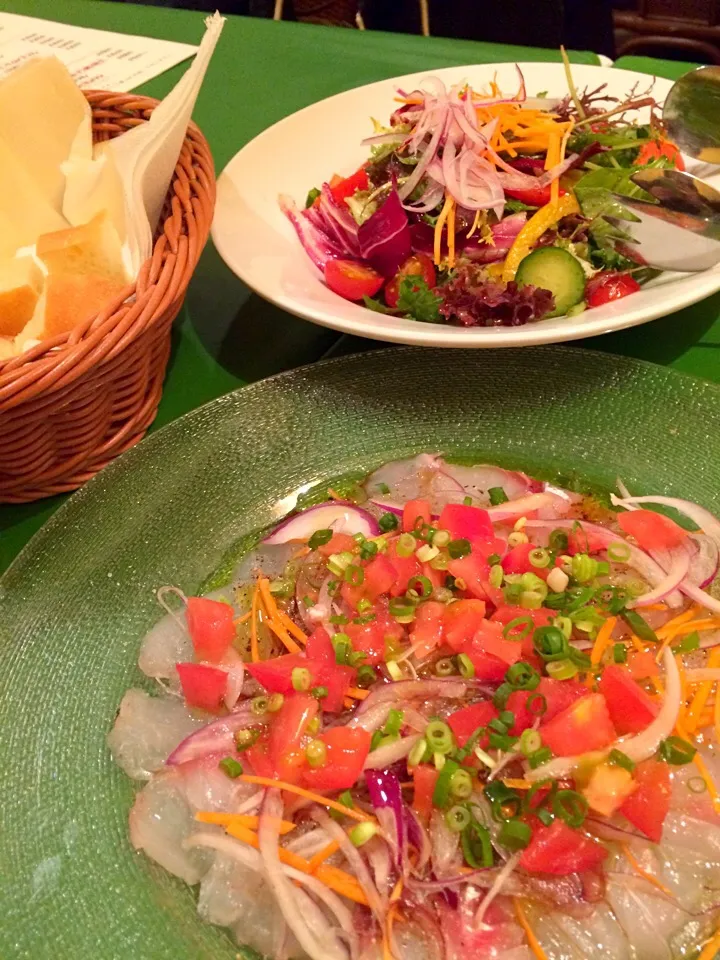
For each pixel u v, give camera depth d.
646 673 0.20
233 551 0.24
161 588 0.23
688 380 0.26
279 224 0.34
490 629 0.20
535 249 0.32
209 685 0.21
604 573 0.22
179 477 0.25
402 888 0.18
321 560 0.23
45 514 0.26
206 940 0.17
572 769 0.18
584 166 0.35
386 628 0.21
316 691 0.20
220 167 0.39
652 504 0.24
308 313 0.27
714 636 0.21
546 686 0.20
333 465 0.26
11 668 0.21
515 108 0.36
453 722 0.19
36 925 0.17
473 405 0.27
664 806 0.18
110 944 0.17
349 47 0.47
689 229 0.30
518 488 0.25
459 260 0.33
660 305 0.26
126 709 0.21
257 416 0.26
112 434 0.26
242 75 0.46
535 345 0.26
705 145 0.35
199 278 0.33
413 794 0.19
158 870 0.18
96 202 0.27
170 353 0.30
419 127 0.35
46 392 0.21
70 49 0.48
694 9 0.75
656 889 0.18
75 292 0.24
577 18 0.59
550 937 0.17
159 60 0.47
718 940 0.17
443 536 0.22
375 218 0.32
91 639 0.22
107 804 0.19
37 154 0.29
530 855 0.18
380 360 0.28
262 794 0.19
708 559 0.22
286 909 0.17
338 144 0.37
